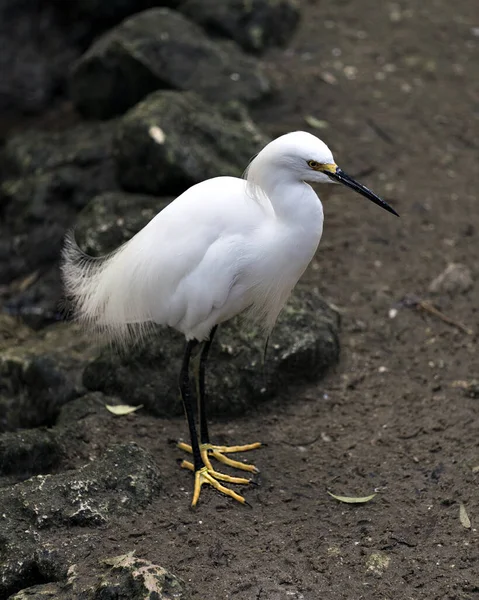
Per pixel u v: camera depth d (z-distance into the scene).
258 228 8.43
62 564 7.60
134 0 18.38
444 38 18.08
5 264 14.12
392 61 17.28
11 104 19.75
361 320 11.46
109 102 15.49
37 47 19.59
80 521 8.09
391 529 8.24
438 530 8.19
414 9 19.19
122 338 9.69
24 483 8.38
